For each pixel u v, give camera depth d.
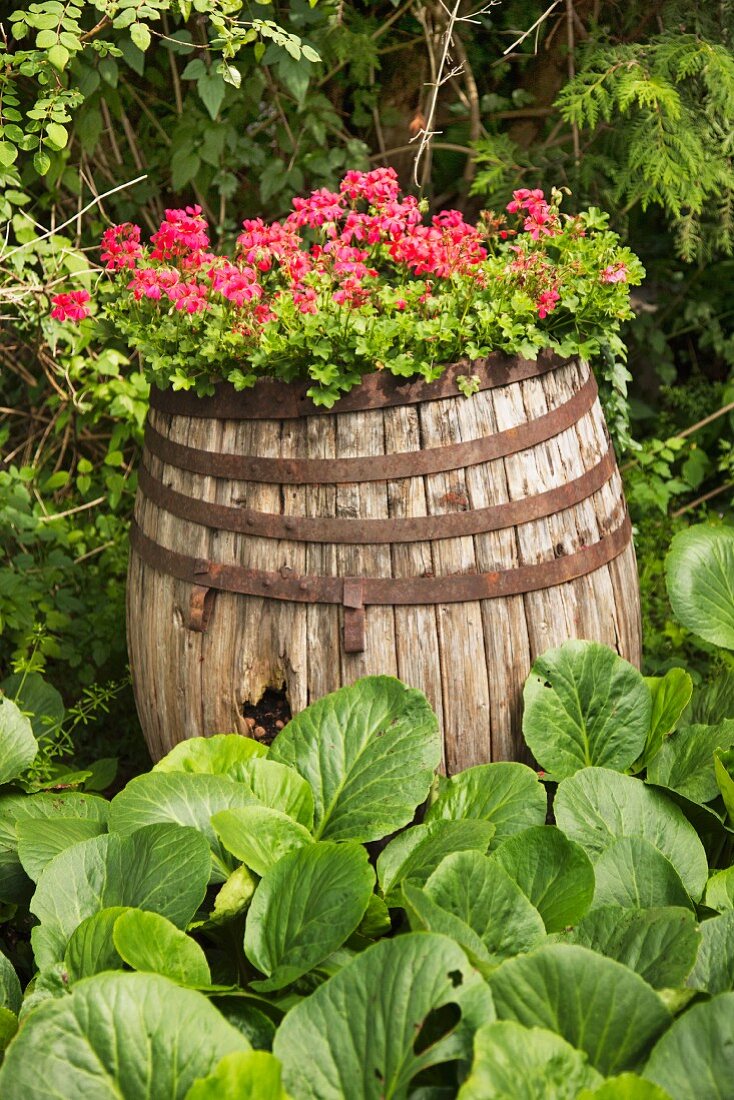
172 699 2.67
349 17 3.85
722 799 2.49
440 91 4.05
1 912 2.42
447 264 2.54
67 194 3.99
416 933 1.67
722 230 3.84
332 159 3.87
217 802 2.25
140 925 1.85
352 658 2.45
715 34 3.66
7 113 3.04
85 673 3.44
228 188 3.88
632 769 2.63
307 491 2.43
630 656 2.75
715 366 4.90
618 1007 1.65
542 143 4.12
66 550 3.86
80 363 3.75
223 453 2.48
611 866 2.11
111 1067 1.57
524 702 2.47
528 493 2.46
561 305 2.53
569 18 3.71
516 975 1.67
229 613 2.53
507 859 2.10
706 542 2.89
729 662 3.37
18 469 3.97
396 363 2.35
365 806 2.30
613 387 3.06
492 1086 1.48
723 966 1.86
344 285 2.46
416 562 2.41
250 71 3.76
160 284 2.51
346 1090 1.57
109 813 2.21
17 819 2.42
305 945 1.91
